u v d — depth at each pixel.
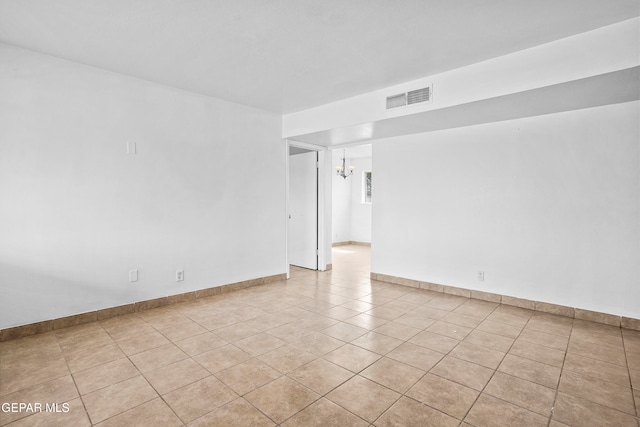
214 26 2.45
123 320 3.33
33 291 2.95
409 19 2.34
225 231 4.34
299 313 3.55
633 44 2.32
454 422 1.82
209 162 4.15
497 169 3.91
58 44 2.77
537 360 2.52
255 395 2.06
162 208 3.75
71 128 3.12
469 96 3.11
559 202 3.52
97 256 3.30
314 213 5.83
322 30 2.50
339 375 2.29
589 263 3.36
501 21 2.36
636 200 3.12
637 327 3.12
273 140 4.89
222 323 3.26
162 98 3.72
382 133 4.60
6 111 2.79
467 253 4.17
